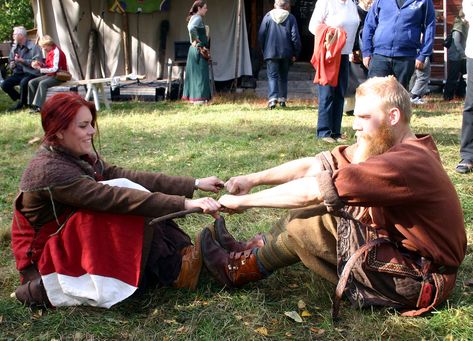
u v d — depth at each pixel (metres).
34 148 7.00
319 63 6.57
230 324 2.73
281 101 10.32
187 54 12.08
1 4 21.45
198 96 11.02
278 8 9.86
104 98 10.55
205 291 3.01
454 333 2.58
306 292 3.04
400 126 2.61
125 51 13.22
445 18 13.15
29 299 2.86
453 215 2.57
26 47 10.79
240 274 2.93
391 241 2.66
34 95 10.40
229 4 12.67
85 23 13.05
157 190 3.18
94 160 3.04
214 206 2.75
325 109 6.75
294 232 2.75
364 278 2.66
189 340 2.61
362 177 2.43
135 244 2.75
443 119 8.71
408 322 2.66
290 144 6.65
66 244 2.74
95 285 2.71
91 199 2.65
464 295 2.94
